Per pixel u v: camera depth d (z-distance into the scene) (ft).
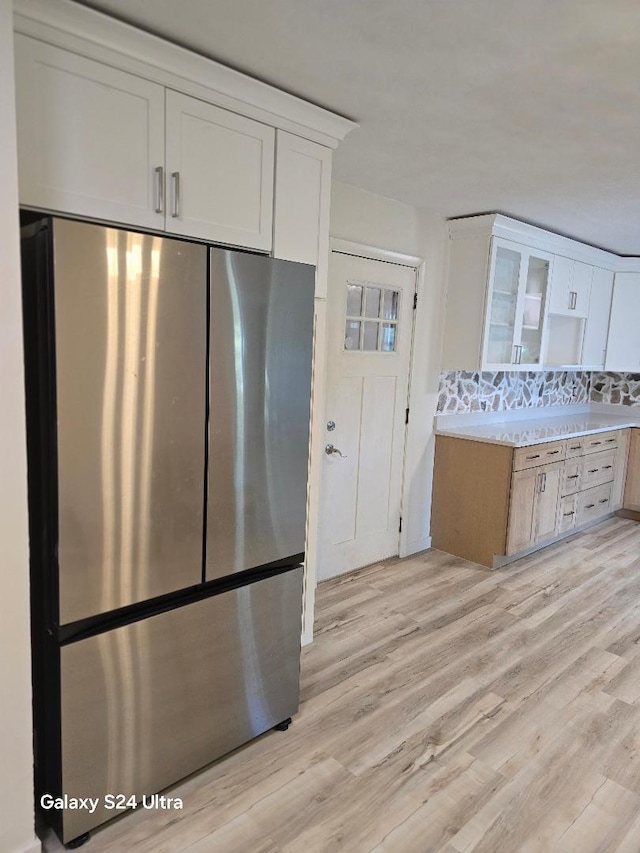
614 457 15.96
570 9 4.83
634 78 6.00
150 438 5.47
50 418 4.88
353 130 7.73
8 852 5.10
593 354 16.06
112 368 5.12
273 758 6.80
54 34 5.11
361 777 6.54
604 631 10.10
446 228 12.54
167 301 5.41
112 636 5.44
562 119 7.13
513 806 6.18
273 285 6.33
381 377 11.96
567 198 10.60
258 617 6.75
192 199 6.35
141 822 5.83
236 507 6.34
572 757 6.96
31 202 5.15
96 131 5.50
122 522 5.39
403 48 5.63
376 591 11.42
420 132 7.75
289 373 6.66
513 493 12.33
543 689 8.33
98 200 5.59
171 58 5.80
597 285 15.61
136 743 5.80
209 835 5.71
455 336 12.80
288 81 6.48
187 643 6.07
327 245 8.04
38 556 5.33
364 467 12.05
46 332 4.82
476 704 7.93
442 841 5.72
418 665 8.86
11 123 4.45
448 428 13.78
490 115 7.13
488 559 12.78
